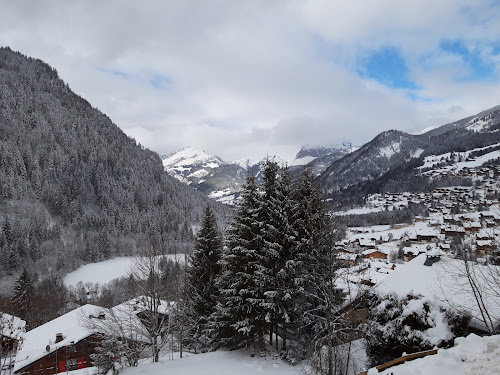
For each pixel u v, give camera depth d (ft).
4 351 69.15
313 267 74.28
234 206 92.84
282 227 81.97
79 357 121.49
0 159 543.39
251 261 83.41
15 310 209.87
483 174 645.51
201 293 99.19
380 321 65.16
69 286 314.35
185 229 541.75
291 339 77.41
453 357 39.14
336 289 70.74
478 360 36.94
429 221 415.23
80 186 609.83
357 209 597.93
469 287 63.67
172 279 105.29
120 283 287.69
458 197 527.40
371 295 70.95
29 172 566.77
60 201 536.83
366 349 67.97
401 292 69.82
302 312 75.00
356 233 402.72
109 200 606.14
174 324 90.38
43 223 463.83
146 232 521.65
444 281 69.67
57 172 610.24
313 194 75.46
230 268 86.69
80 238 475.72
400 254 277.64
